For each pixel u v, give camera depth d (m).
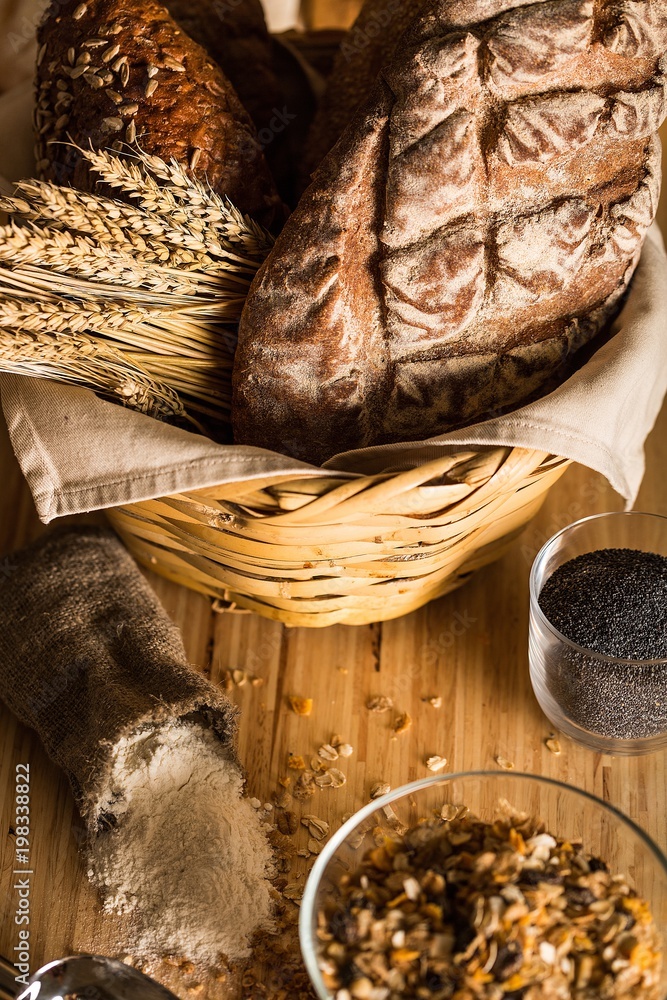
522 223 0.77
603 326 0.83
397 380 0.80
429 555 0.80
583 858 0.71
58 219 0.75
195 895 0.75
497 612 0.91
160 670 0.81
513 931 0.67
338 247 0.76
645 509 0.96
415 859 0.71
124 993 0.73
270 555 0.79
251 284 0.78
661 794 0.81
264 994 0.74
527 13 0.74
